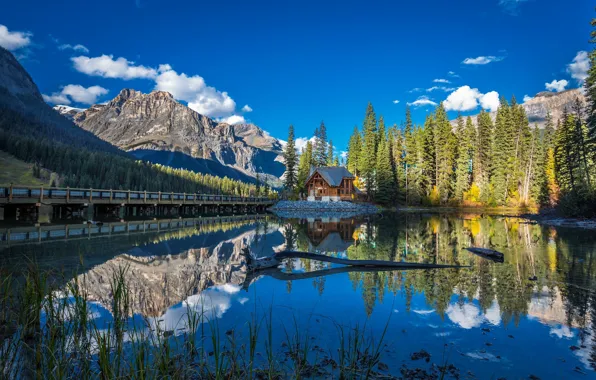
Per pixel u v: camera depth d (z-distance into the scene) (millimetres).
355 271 10141
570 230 21234
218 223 27672
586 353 4746
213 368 4203
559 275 9297
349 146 72188
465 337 5297
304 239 18016
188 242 15883
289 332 5457
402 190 56094
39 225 20094
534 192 49438
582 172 29266
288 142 67000
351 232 21516
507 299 7148
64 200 23672
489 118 58812
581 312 6355
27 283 5727
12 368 4090
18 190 21031
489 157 57594
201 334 5223
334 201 54344
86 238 15625
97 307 6340
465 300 7129
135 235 17547
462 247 14781
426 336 5324
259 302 7016
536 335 5344
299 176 67438
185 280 8828
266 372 4148
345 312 6430
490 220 31250
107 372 3664
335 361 4492
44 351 4395
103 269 9602
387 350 4844
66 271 9055
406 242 16688
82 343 4672
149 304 6742
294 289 8055
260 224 27469
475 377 4133
